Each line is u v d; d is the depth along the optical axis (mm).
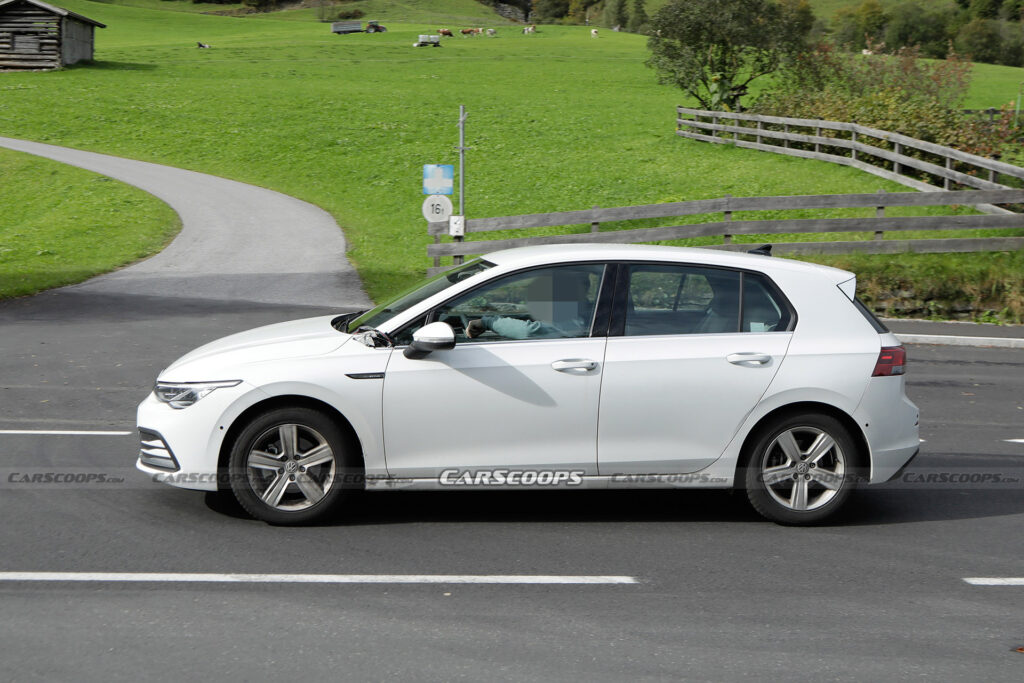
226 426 6012
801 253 18750
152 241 24656
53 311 15695
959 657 4484
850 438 6277
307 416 6055
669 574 5516
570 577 5438
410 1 185625
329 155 39438
